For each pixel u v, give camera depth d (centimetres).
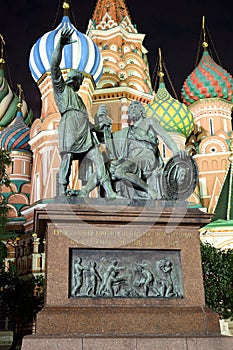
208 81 4347
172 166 977
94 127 1068
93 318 816
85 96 3362
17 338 2044
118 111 3216
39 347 755
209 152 3991
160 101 3741
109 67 4225
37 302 2041
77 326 806
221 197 3061
